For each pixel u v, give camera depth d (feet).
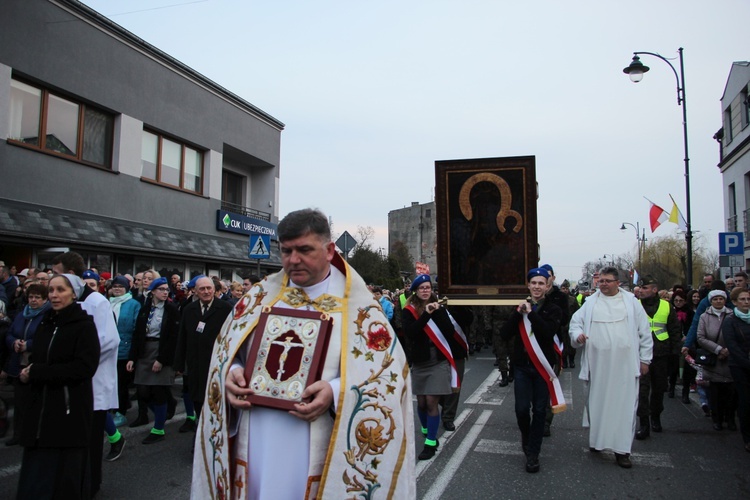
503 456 19.54
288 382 6.94
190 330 20.17
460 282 25.07
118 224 47.26
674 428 23.88
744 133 68.28
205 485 7.58
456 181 25.50
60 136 42.93
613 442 18.63
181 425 24.09
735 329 20.54
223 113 62.18
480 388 33.17
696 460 19.21
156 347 21.63
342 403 6.90
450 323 19.72
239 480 7.01
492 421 24.73
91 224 44.06
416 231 219.41
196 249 55.52
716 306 23.85
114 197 47.24
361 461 6.93
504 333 18.81
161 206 52.85
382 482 7.02
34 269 29.53
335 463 6.80
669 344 23.22
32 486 12.51
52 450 12.63
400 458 7.16
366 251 130.00
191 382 19.99
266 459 6.86
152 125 51.65
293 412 6.72
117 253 46.26
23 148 39.37
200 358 19.81
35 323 19.60
